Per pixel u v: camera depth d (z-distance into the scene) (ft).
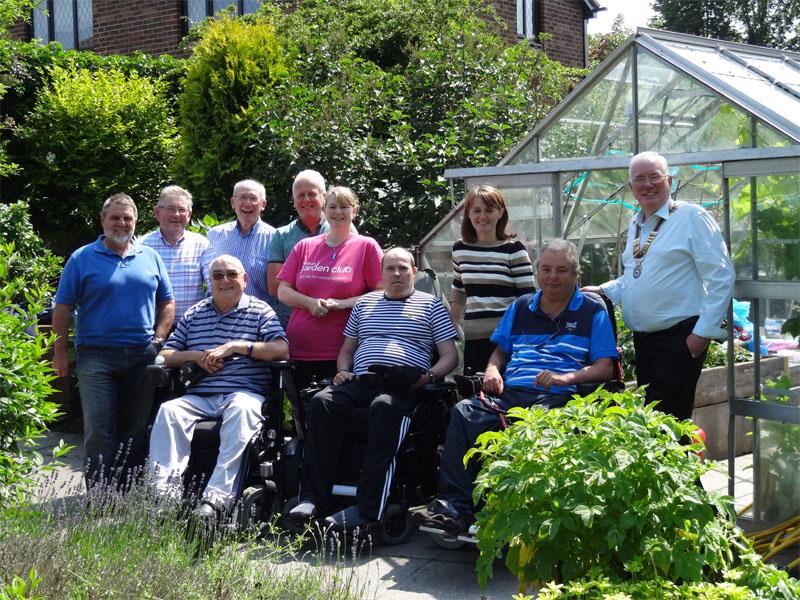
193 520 14.24
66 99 32.60
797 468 15.26
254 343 17.12
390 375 15.87
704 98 17.71
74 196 33.55
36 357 16.26
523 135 29.78
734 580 9.80
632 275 15.61
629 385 20.94
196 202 29.30
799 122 15.88
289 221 27.63
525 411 10.86
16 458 16.61
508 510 10.25
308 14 36.11
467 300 17.56
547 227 20.39
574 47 51.62
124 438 18.40
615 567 10.21
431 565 14.74
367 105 29.81
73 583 11.19
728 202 16.33
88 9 49.60
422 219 27.89
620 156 18.85
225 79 27.96
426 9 35.40
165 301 18.61
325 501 15.84
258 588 11.62
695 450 10.63
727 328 16.25
